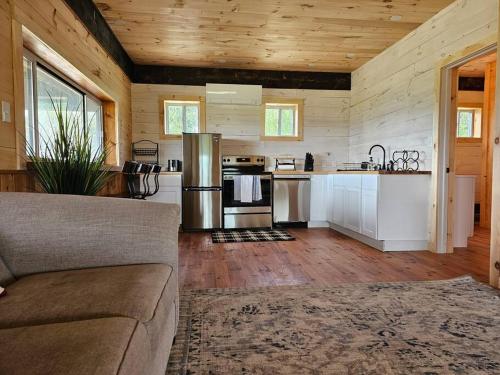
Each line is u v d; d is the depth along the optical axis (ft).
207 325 5.65
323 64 16.40
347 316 6.00
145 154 16.52
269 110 17.72
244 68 17.03
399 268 9.17
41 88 8.58
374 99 15.25
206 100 16.58
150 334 2.80
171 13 11.06
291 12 10.93
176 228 4.60
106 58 12.03
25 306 2.87
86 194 6.27
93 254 4.07
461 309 6.32
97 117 13.03
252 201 15.28
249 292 7.21
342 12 10.85
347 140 17.99
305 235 14.02
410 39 12.42
